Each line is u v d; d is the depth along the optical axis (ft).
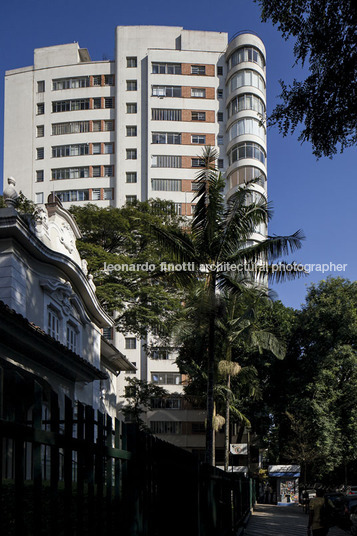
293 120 42.45
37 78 212.64
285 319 139.95
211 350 67.62
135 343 184.44
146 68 209.67
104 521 13.79
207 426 66.64
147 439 17.70
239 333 111.96
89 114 207.92
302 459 131.44
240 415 125.39
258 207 66.44
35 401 9.97
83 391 68.28
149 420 178.09
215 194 66.44
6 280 49.70
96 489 13.93
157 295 107.86
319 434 125.90
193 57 211.20
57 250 65.57
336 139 42.27
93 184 203.92
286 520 80.48
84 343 72.90
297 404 130.52
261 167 198.49
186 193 202.69
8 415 9.55
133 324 110.52
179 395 176.96
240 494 68.49
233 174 198.90
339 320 132.57
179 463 24.17
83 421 12.25
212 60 211.82
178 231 67.67
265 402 142.00
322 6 38.50
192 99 208.64
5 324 39.40
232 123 202.69
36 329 43.04
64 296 63.36
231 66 206.90
